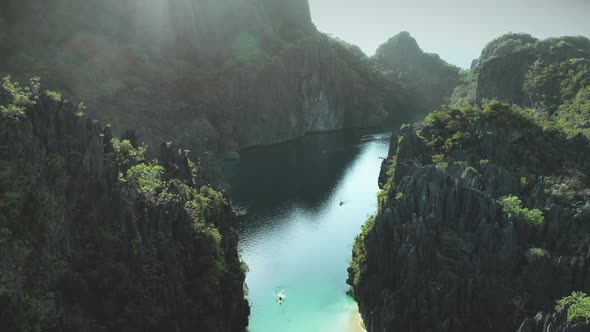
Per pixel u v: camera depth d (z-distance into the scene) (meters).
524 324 60.03
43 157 55.44
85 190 58.00
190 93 190.75
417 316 68.75
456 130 103.88
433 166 84.50
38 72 145.12
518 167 94.31
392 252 75.12
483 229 73.88
